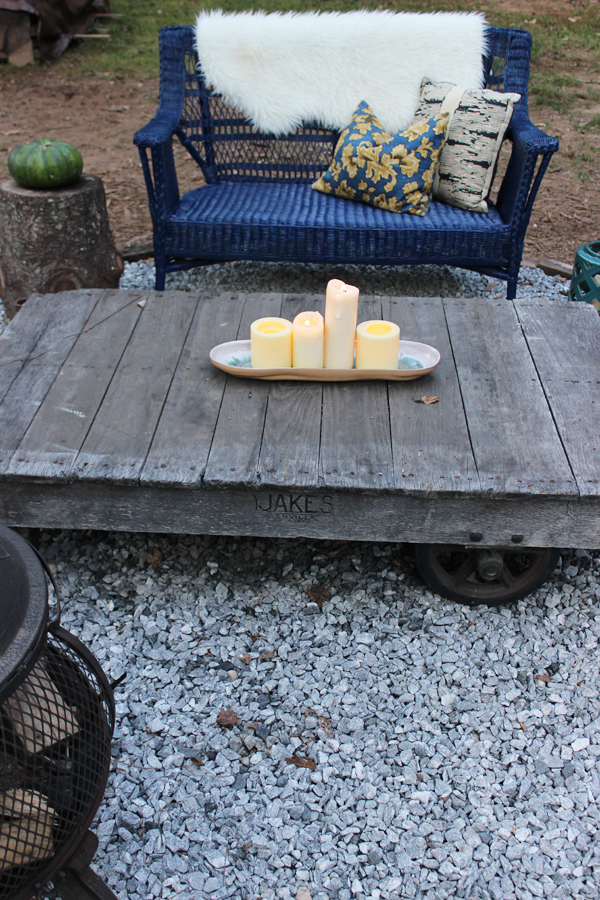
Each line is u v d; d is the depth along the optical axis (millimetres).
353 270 3781
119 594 2111
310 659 1935
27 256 3158
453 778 1671
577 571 2197
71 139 5488
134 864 1513
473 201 3189
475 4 8047
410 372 2037
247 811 1604
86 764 1285
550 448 1852
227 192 3432
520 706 1825
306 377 2074
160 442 1874
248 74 3340
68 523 1922
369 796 1631
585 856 1525
